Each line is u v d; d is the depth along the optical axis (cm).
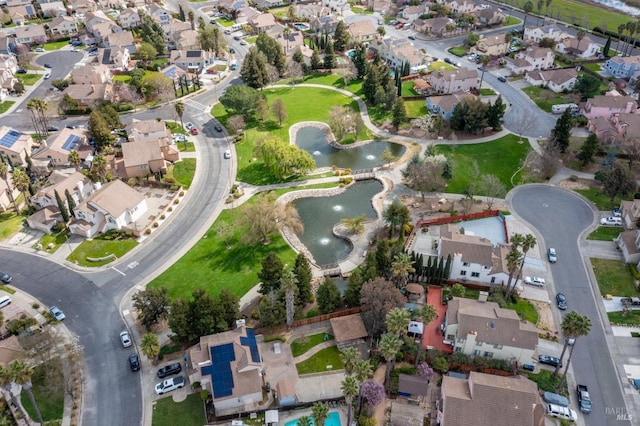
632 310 11406
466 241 12281
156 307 10688
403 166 16888
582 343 10681
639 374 10056
